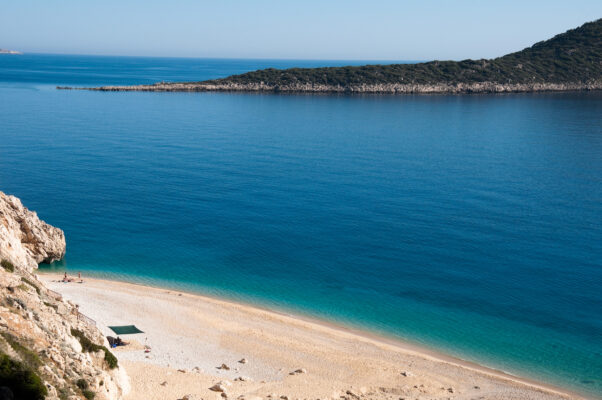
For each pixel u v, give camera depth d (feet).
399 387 116.06
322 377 119.96
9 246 150.10
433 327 152.15
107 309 151.12
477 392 115.96
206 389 107.24
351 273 187.62
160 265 193.26
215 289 175.42
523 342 143.95
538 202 266.16
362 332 149.07
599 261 193.77
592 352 139.13
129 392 100.37
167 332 140.05
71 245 208.85
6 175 306.96
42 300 99.86
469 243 212.43
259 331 144.46
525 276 182.70
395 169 336.70
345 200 270.87
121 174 316.81
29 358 71.92
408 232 225.35
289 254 203.92
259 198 273.95
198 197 274.16
